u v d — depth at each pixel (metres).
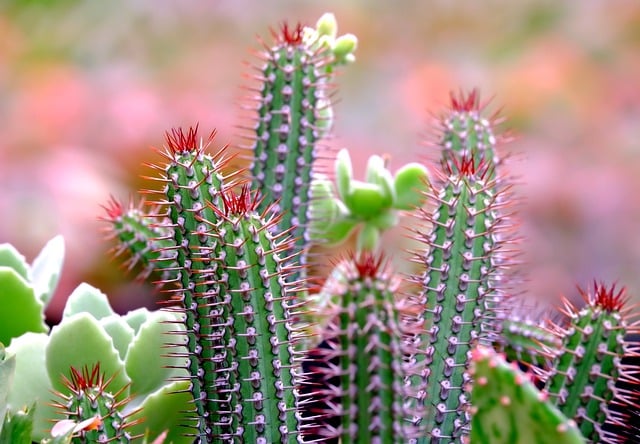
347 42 0.72
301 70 0.70
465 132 0.72
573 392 0.61
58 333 0.65
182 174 0.61
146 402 0.65
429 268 0.63
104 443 0.61
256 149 0.71
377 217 0.75
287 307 0.61
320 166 0.75
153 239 0.71
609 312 0.61
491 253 0.63
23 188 1.41
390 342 0.57
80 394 0.61
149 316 0.68
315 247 0.77
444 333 0.63
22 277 0.71
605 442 0.65
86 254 1.35
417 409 0.63
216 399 0.62
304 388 0.69
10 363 0.59
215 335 0.61
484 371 0.55
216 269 0.60
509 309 0.69
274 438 0.61
